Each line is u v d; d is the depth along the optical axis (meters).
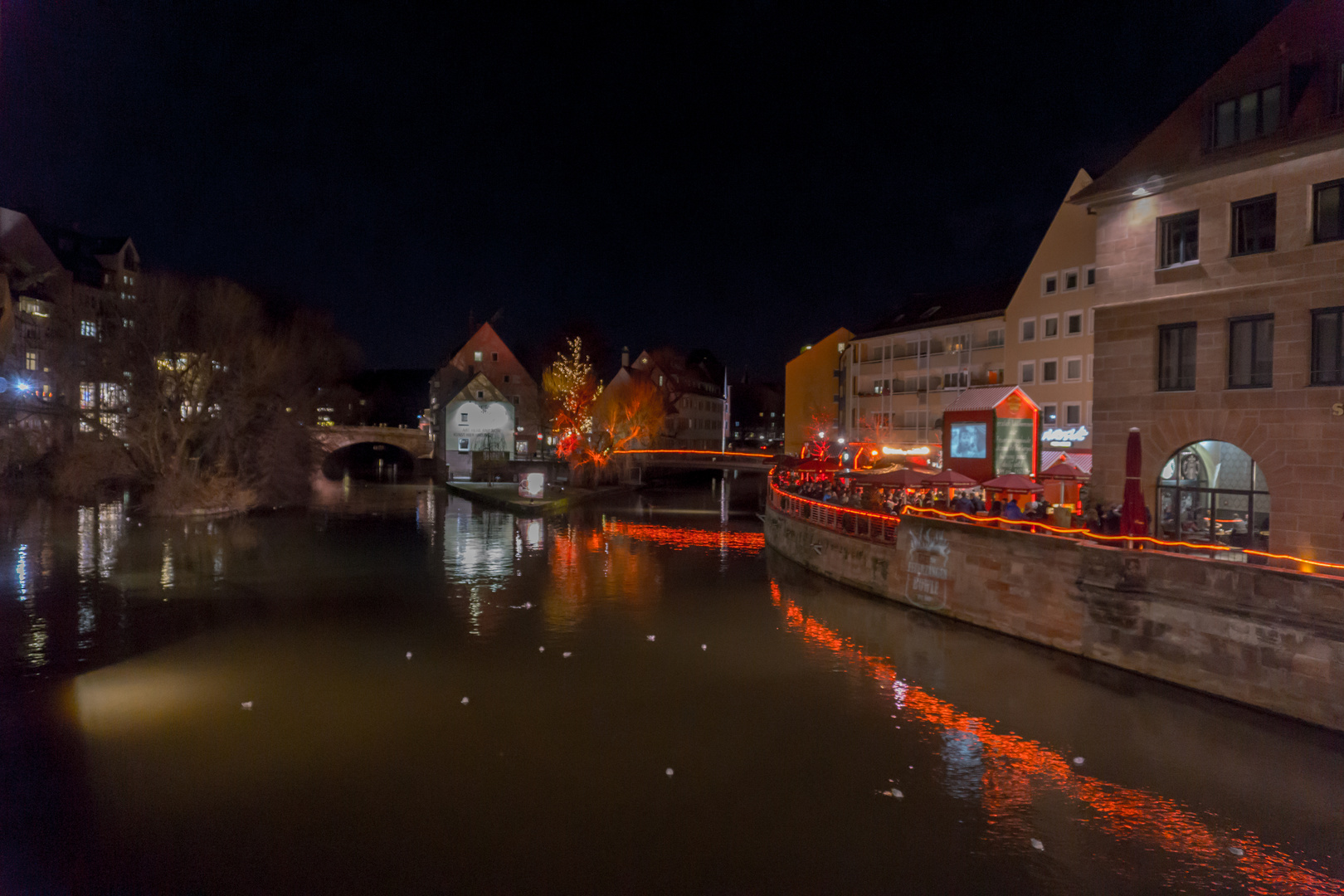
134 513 43.12
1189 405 18.39
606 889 9.17
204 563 29.45
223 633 19.83
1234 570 13.77
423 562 30.31
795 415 70.81
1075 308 45.22
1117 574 15.94
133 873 9.38
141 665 17.20
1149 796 11.39
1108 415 20.09
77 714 14.30
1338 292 16.05
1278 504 16.78
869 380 62.31
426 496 58.53
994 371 51.38
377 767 12.26
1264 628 13.25
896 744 13.19
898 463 45.97
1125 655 15.77
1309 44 17.05
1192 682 14.45
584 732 13.65
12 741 13.08
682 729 13.79
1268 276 17.16
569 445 65.56
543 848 10.02
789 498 34.28
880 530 25.28
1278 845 10.20
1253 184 17.48
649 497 62.41
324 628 20.36
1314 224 16.58
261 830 10.35
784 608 22.73
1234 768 12.05
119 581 26.03
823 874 9.54
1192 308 18.41
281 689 15.68
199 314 44.88
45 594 23.81
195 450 47.41
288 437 55.56
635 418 76.56
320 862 9.64
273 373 47.38
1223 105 18.23
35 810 10.84
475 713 14.48
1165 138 19.73
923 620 20.78
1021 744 13.08
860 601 23.25
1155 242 19.30
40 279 51.81
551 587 25.78
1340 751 12.05
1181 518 18.84
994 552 19.17
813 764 12.45
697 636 19.64
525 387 86.19
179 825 10.48
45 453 49.19
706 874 9.51
